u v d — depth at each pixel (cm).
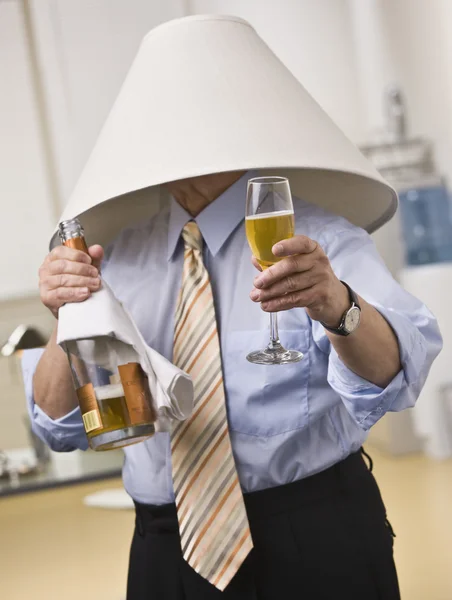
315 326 151
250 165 146
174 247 166
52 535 424
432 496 427
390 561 159
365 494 159
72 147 517
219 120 151
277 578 153
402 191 497
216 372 154
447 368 475
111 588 349
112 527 427
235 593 153
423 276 468
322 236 155
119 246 177
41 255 518
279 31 542
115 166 155
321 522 154
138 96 159
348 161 153
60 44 511
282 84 158
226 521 150
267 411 153
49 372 160
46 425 166
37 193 514
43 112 514
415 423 494
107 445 137
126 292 169
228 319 158
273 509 154
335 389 142
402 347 136
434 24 480
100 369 135
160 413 138
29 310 518
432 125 504
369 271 149
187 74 156
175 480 153
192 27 160
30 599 347
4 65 505
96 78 516
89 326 135
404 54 510
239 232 163
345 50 549
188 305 158
